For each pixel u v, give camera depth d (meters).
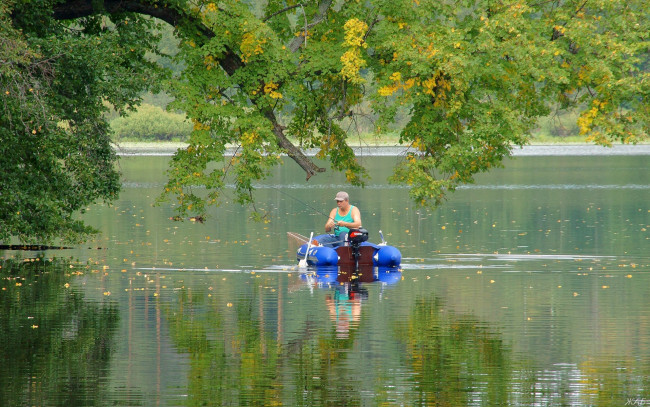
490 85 56.03
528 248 61.91
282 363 30.03
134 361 30.30
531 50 52.44
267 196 111.19
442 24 56.03
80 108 48.31
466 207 94.44
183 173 55.06
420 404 25.41
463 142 54.81
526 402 25.61
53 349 31.97
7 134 45.91
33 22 50.28
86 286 46.28
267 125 55.16
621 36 55.34
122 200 105.38
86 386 27.28
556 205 95.50
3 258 57.69
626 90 54.00
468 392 26.61
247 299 42.34
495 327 35.69
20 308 39.94
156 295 43.50
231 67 57.59
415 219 82.56
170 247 63.47
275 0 61.56
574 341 33.12
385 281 47.97
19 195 50.50
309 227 77.62
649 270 51.50
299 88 56.31
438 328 35.53
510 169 160.50
